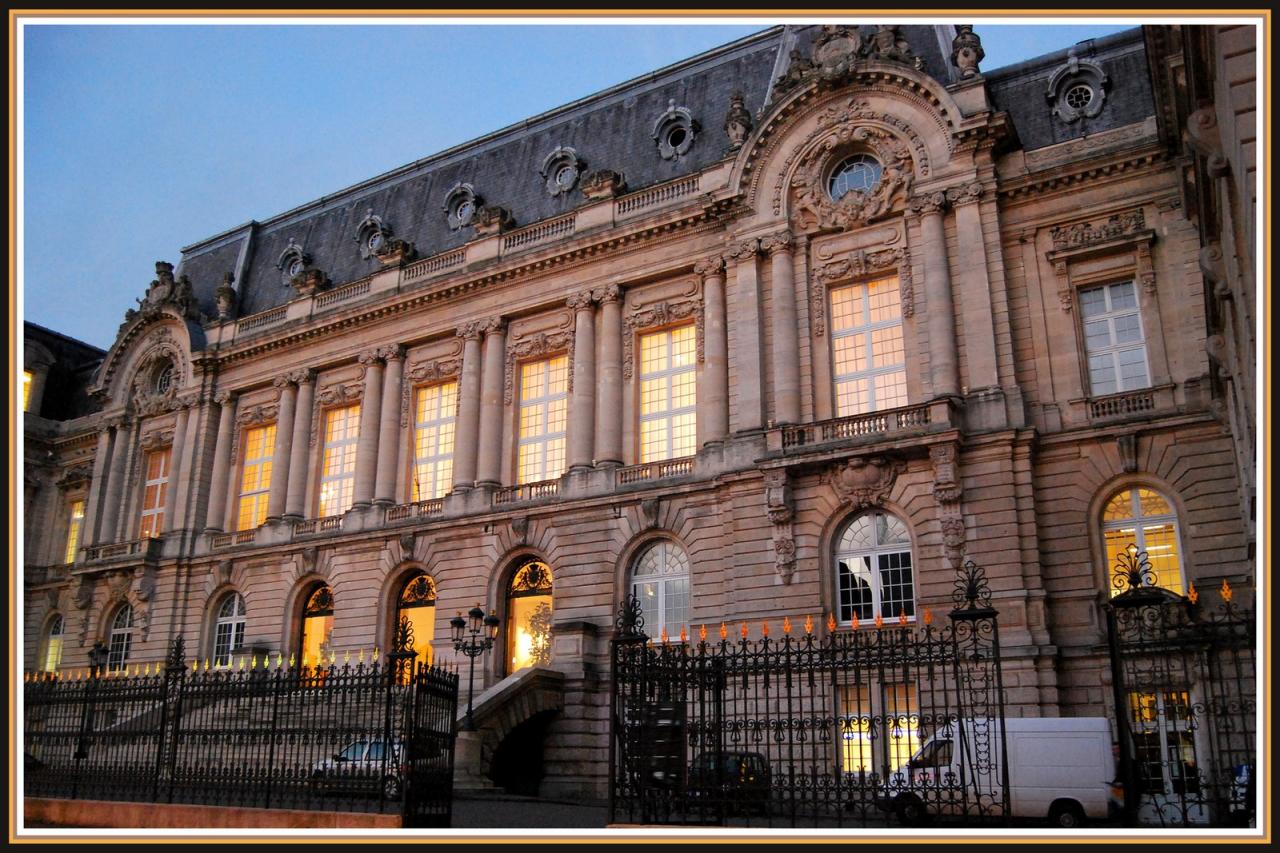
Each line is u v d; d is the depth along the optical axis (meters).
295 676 20.03
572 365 38.62
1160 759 21.83
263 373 47.94
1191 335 28.64
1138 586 16.92
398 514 41.19
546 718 33.19
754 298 34.28
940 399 29.62
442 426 42.66
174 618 46.28
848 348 33.28
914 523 29.56
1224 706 15.95
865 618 29.86
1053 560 28.48
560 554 36.34
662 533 34.78
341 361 45.53
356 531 41.59
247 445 48.75
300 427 45.66
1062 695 26.89
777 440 31.88
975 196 31.56
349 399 44.97
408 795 16.52
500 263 40.72
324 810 17.16
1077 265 30.86
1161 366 28.88
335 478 44.94
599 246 38.53
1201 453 27.48
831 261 33.72
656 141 41.09
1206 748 23.03
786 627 19.92
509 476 39.44
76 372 62.09
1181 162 23.16
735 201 35.44
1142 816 21.03
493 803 26.53
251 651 42.19
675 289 37.25
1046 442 29.41
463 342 41.81
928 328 31.28
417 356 43.53
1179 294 29.14
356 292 46.06
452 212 46.34
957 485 28.88
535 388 40.47
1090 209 30.72
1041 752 20.67
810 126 34.72
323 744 18.03
